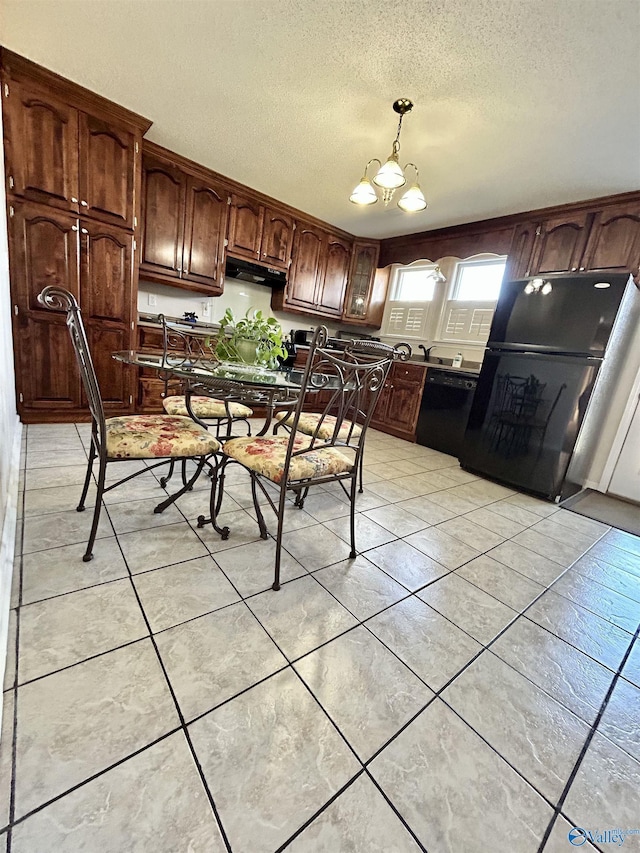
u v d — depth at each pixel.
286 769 0.77
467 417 3.36
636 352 2.79
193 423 1.72
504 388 2.77
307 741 0.83
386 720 0.90
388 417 4.09
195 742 0.80
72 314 1.15
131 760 0.75
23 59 2.07
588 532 2.16
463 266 4.15
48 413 2.66
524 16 1.42
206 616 1.15
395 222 3.80
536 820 0.74
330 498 2.20
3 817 0.64
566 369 2.45
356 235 4.40
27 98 2.20
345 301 4.60
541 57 1.59
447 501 2.37
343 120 2.23
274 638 1.10
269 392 1.80
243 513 1.85
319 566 1.49
